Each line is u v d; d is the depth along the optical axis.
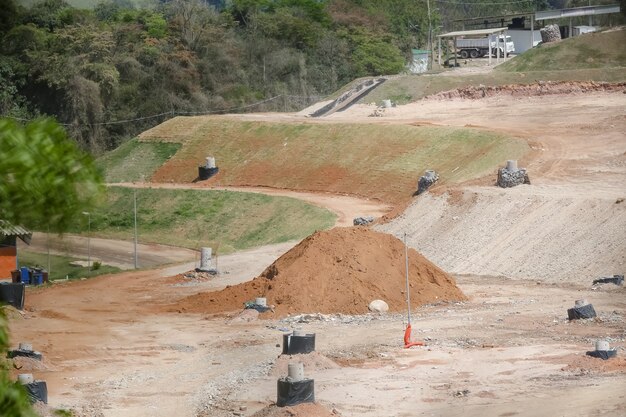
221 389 36.69
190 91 145.62
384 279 53.78
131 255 85.94
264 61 155.38
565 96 114.00
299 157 106.44
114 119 139.00
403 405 32.72
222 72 151.00
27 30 134.75
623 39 128.75
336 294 52.53
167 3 172.12
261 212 93.12
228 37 155.62
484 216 68.56
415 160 96.00
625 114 100.06
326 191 98.44
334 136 107.38
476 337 43.47
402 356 40.22
